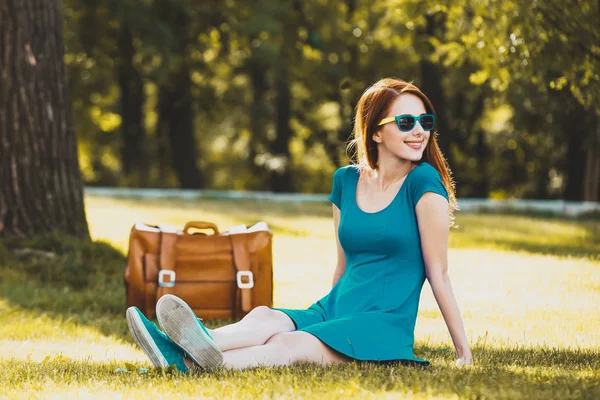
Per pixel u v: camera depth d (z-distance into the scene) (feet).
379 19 103.35
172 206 73.61
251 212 69.97
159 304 17.06
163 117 126.52
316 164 158.40
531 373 17.65
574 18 40.55
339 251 20.63
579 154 106.73
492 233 57.52
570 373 17.94
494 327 26.76
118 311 32.53
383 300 18.95
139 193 102.12
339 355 18.34
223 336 17.90
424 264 19.27
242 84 140.87
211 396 15.46
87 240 41.52
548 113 81.10
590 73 42.04
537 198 134.31
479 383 15.85
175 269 28.19
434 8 52.34
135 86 129.90
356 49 106.83
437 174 19.17
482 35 45.27
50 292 34.40
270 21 97.66
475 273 37.58
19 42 40.09
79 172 41.93
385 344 18.39
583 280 34.91
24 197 40.04
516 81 64.44
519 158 127.75
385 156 19.53
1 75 40.01
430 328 26.96
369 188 19.69
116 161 164.55
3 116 39.96
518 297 31.89
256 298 28.30
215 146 170.81
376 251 19.24
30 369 19.76
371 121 19.40
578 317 28.04
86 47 98.37
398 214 19.10
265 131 135.74
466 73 87.76
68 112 41.45
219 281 28.30
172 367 17.58
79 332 28.04
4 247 38.60
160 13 92.63
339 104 125.59
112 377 18.10
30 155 40.14
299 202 85.10
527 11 41.57
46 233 40.09
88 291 34.99
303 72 110.63
